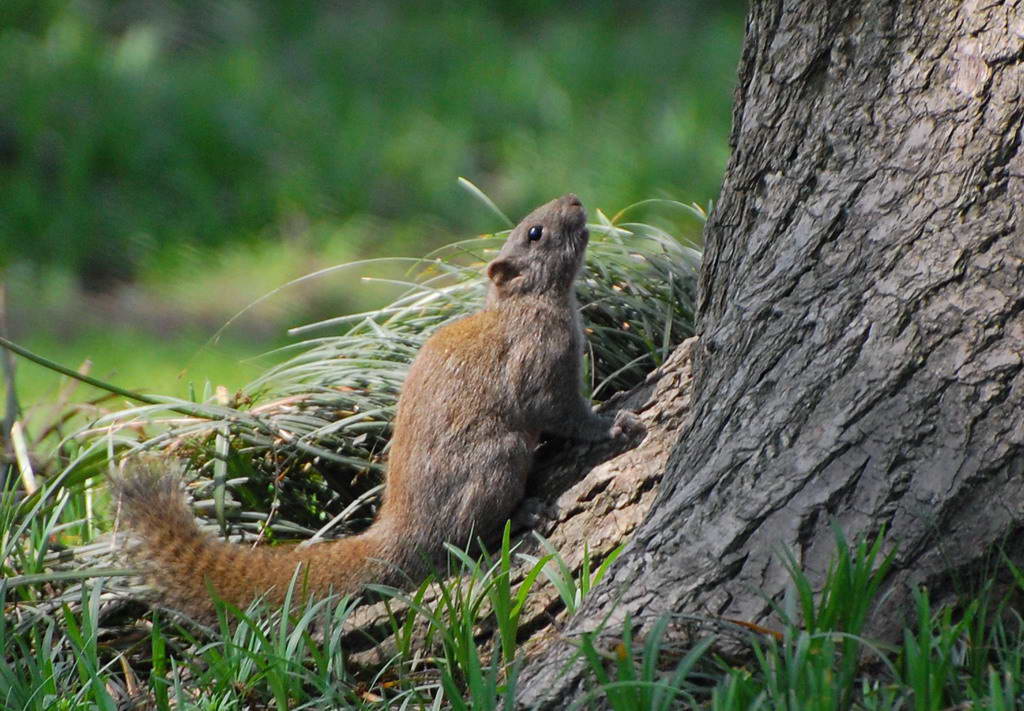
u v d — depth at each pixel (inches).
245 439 354.0
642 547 264.2
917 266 260.8
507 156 920.3
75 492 357.4
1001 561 242.2
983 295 253.6
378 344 398.6
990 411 247.6
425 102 1008.2
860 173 274.5
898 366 255.4
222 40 1113.4
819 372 263.6
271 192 845.8
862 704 227.0
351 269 764.0
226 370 627.5
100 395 582.2
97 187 837.8
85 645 274.4
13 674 266.7
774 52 297.7
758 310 280.5
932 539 244.2
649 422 321.4
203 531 319.3
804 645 221.6
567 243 338.3
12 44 1001.5
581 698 232.5
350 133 930.1
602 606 258.1
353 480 357.7
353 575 310.8
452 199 857.5
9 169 842.8
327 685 259.4
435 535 315.0
